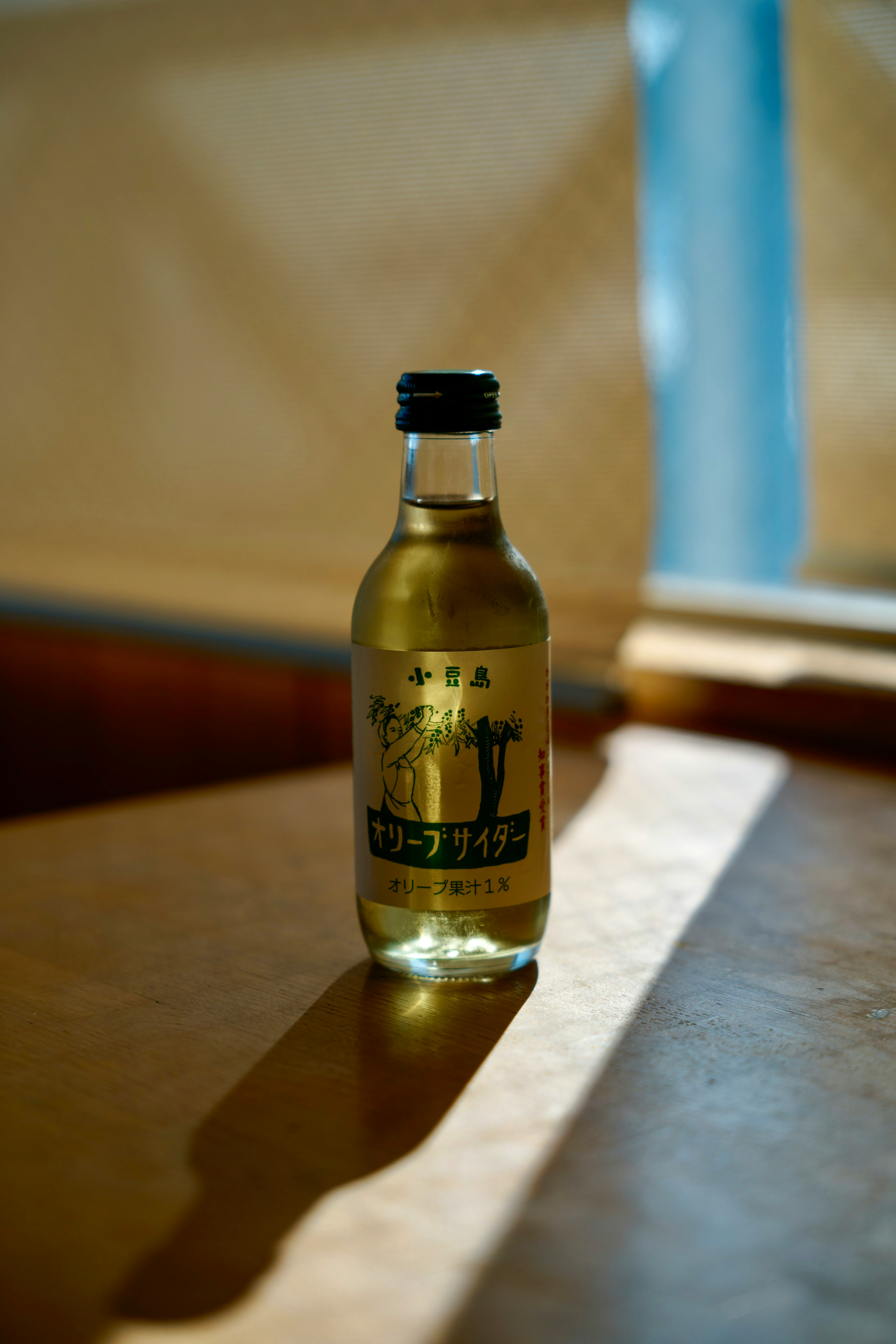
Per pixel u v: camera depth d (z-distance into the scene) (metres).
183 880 0.73
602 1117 0.54
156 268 1.48
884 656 1.11
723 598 1.28
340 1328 0.47
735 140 1.23
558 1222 0.50
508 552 0.61
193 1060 0.58
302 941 0.67
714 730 1.08
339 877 0.74
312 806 0.84
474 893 0.61
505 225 1.22
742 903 0.70
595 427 1.19
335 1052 0.58
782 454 1.25
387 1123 0.54
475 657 0.60
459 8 1.21
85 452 1.59
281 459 1.42
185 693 1.46
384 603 0.61
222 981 0.63
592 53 1.13
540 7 1.16
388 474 1.34
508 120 1.20
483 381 0.59
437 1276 0.48
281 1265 0.49
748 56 1.21
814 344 1.13
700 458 1.30
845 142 1.07
